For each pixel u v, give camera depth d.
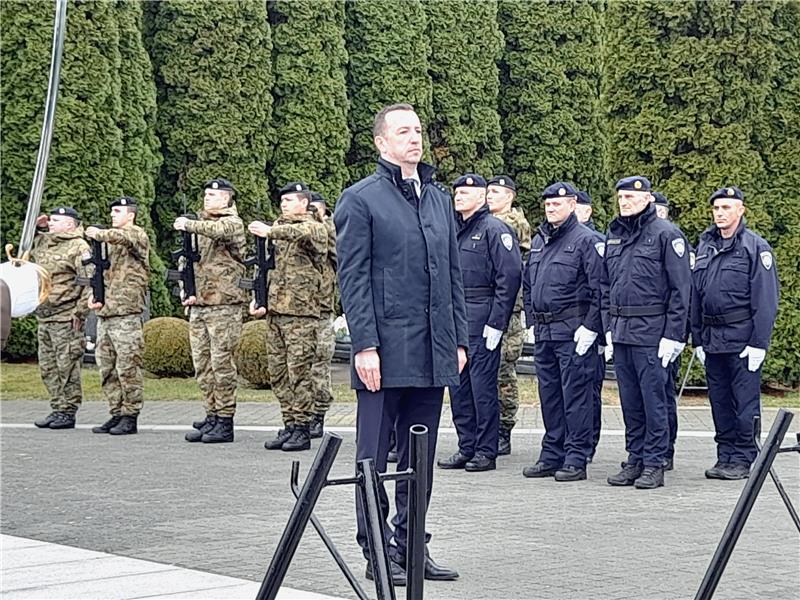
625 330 11.13
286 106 26.91
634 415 11.30
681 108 18.75
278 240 13.36
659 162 18.86
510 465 12.52
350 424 15.66
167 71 25.62
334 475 11.50
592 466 12.42
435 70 29.28
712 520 9.46
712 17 18.38
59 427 15.44
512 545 8.50
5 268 4.32
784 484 11.08
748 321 11.53
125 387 14.76
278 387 13.55
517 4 30.58
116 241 14.36
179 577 7.48
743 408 11.59
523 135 30.83
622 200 11.26
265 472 11.83
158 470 11.96
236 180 25.97
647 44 18.75
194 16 25.61
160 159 25.28
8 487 10.98
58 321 15.33
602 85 19.48
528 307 12.16
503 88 30.88
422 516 4.39
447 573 7.48
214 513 9.67
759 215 18.53
